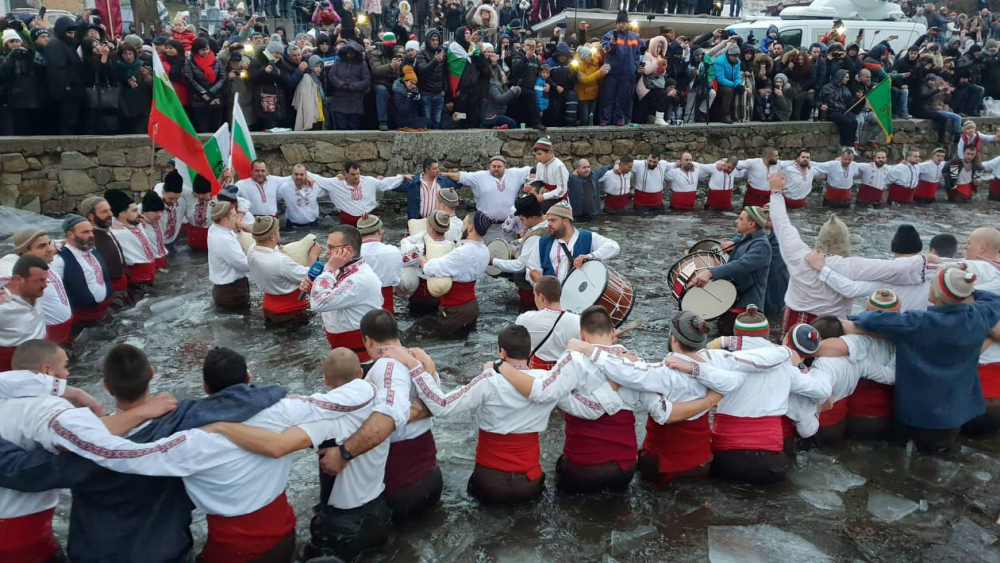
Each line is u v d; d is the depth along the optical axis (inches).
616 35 526.9
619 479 161.8
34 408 119.3
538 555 144.3
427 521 154.3
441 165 489.1
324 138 459.5
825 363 179.6
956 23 842.8
